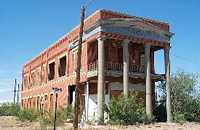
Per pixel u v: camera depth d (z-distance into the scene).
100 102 30.67
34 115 37.78
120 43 35.84
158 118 37.00
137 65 36.41
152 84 38.72
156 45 35.47
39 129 25.58
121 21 32.84
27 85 61.62
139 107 31.42
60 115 30.08
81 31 18.94
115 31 32.56
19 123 33.47
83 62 35.09
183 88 37.41
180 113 36.12
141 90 37.06
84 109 34.84
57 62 43.97
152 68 38.78
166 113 36.25
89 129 25.02
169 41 36.31
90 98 34.59
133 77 34.53
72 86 38.94
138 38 34.03
